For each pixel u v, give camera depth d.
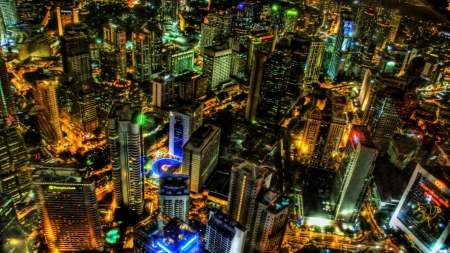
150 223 193.12
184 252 175.50
